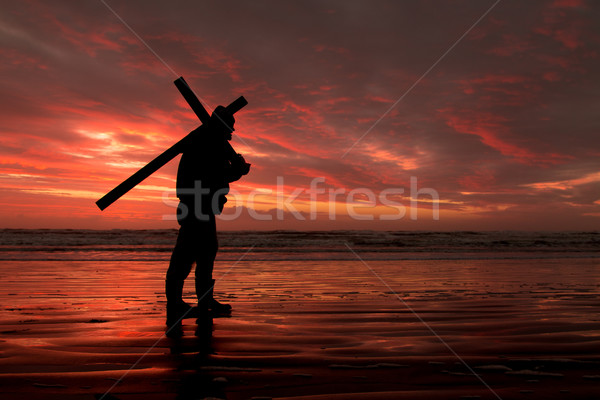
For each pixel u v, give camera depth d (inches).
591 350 87.3
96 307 142.9
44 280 235.1
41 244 821.9
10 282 224.7
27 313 130.3
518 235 1211.2
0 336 98.2
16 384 64.2
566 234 1294.3
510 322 118.6
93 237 989.2
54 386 63.5
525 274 282.2
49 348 86.6
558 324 116.0
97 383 65.0
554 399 59.1
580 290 195.0
